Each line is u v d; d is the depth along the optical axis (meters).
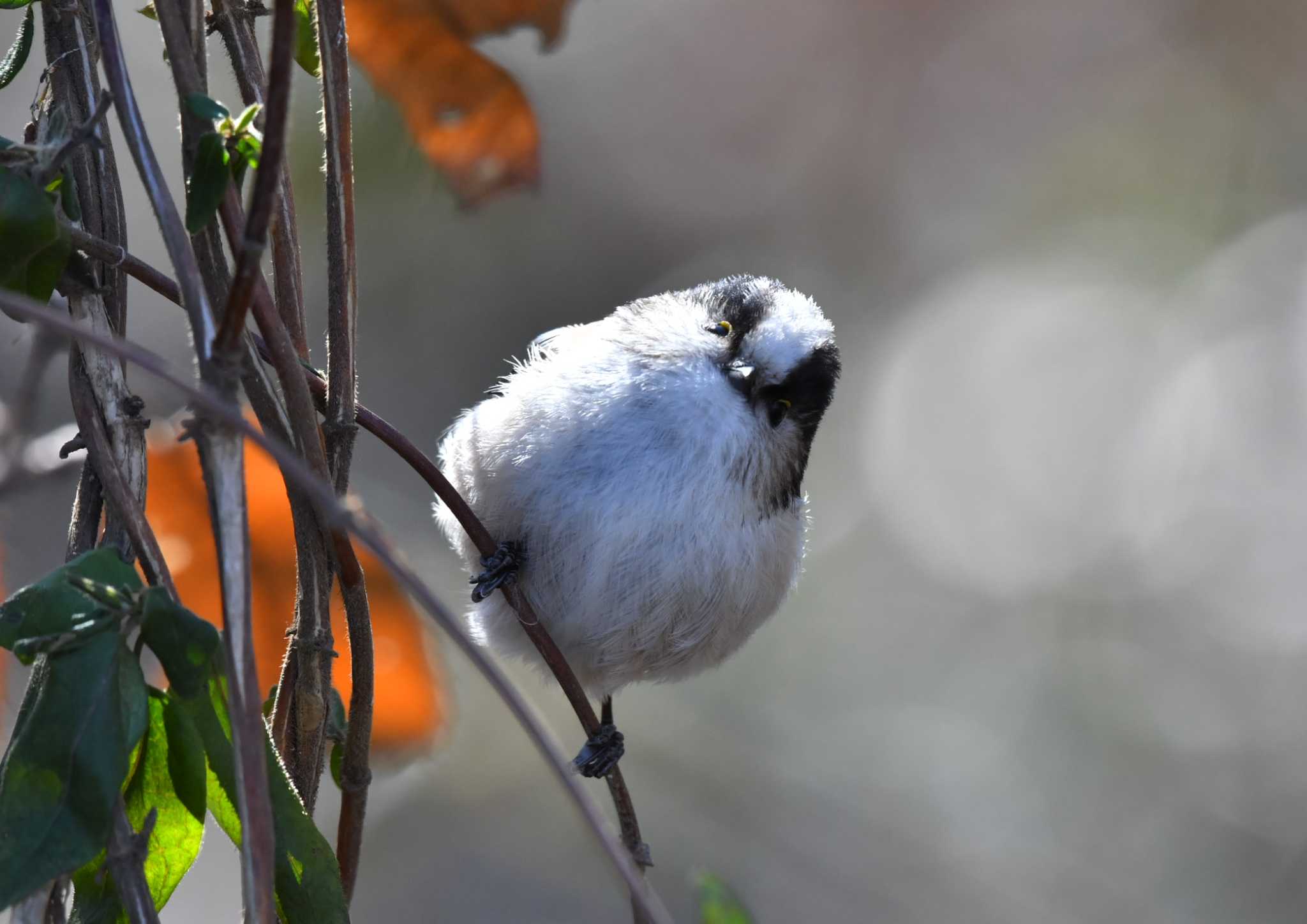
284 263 4.43
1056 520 15.73
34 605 3.45
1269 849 13.81
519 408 6.53
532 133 5.54
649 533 6.38
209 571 5.35
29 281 3.87
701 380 6.62
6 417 5.91
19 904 3.44
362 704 4.55
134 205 10.48
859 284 15.31
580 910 11.42
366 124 7.58
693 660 6.98
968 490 15.72
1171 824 13.98
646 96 14.34
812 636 14.64
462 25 5.33
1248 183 14.91
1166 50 14.88
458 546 6.73
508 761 11.41
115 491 3.87
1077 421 15.87
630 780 12.27
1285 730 14.47
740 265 14.59
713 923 4.98
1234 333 15.26
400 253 12.19
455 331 12.72
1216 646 15.11
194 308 3.46
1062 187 15.31
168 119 10.47
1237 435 15.48
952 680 14.80
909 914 12.85
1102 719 14.69
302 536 4.27
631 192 14.27
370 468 12.31
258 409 4.05
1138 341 15.54
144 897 3.47
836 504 15.62
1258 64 14.71
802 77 14.81
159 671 6.26
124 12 10.20
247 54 4.46
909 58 14.85
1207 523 15.54
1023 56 14.98
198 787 3.71
